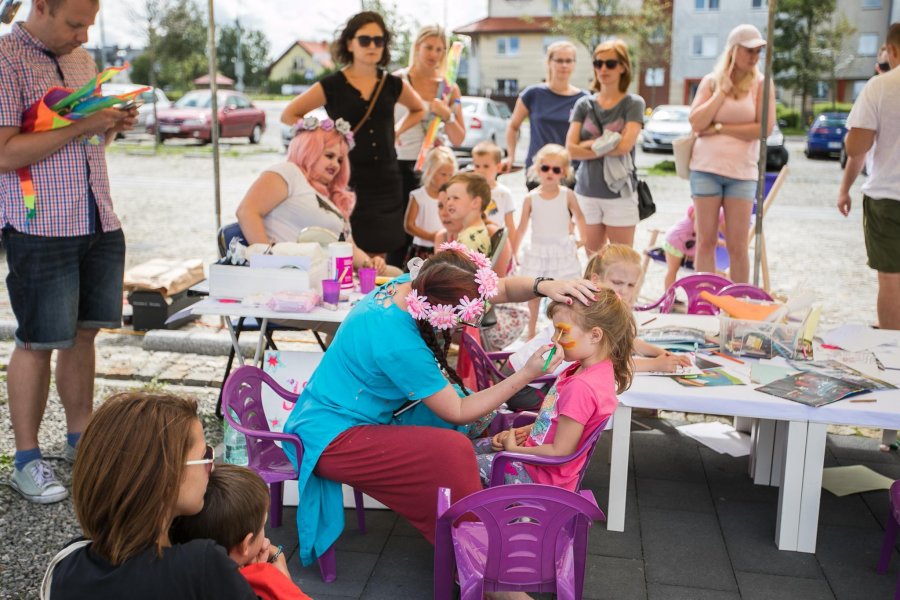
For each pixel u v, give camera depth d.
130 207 11.51
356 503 3.21
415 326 2.66
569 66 6.42
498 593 2.59
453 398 2.65
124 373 4.86
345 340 2.79
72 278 3.48
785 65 30.73
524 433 2.95
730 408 3.03
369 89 5.16
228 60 48.41
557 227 5.51
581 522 2.40
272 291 3.65
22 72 3.25
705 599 2.83
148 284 5.50
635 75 29.97
